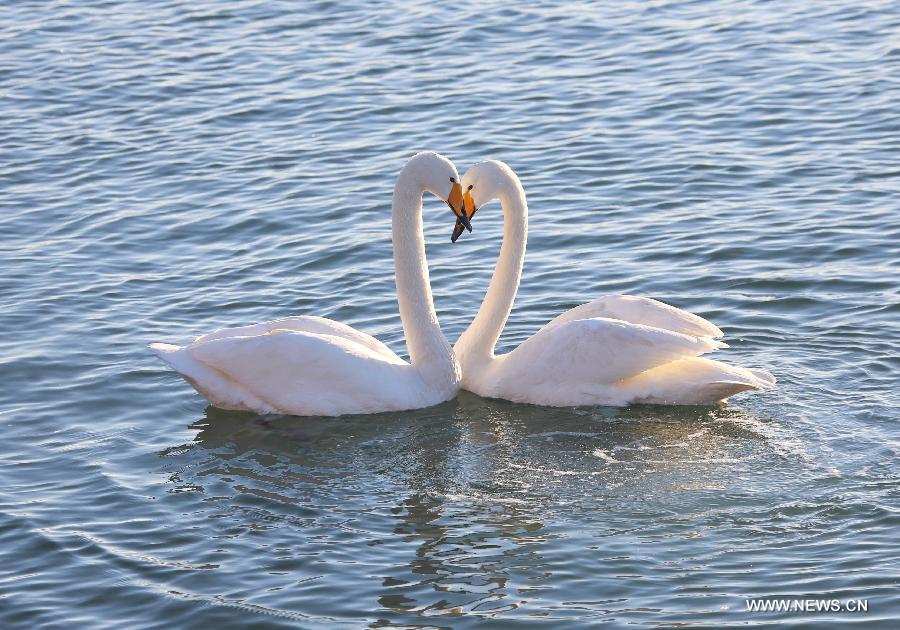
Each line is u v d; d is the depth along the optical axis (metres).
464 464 13.01
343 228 19.77
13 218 20.67
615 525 11.59
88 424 14.05
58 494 12.43
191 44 29.47
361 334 14.88
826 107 23.77
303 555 11.23
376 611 10.38
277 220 20.22
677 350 13.83
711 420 13.80
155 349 14.34
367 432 13.81
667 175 21.20
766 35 27.98
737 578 10.61
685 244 18.58
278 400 14.16
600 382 14.25
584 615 10.18
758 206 19.80
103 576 10.98
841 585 10.40
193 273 18.44
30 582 10.91
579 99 24.98
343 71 27.25
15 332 16.44
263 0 32.66
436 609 10.35
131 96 26.41
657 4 30.84
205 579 10.90
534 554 11.12
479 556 11.12
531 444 13.45
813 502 11.80
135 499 12.32
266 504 12.20
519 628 10.06
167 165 22.83
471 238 19.41
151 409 14.43
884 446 12.84
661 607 10.24
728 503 11.91
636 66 26.69
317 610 10.40
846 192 20.08
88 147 23.80
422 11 31.14
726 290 17.05
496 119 24.16
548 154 22.44
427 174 14.41
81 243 19.61
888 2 29.56
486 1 31.73
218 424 14.05
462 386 15.10
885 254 17.73
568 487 12.41
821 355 15.03
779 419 13.62
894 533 11.16
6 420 14.11
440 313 16.88
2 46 29.69
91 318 16.89
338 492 12.43
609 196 20.56
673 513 11.77
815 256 17.88
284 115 25.02
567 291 17.38
